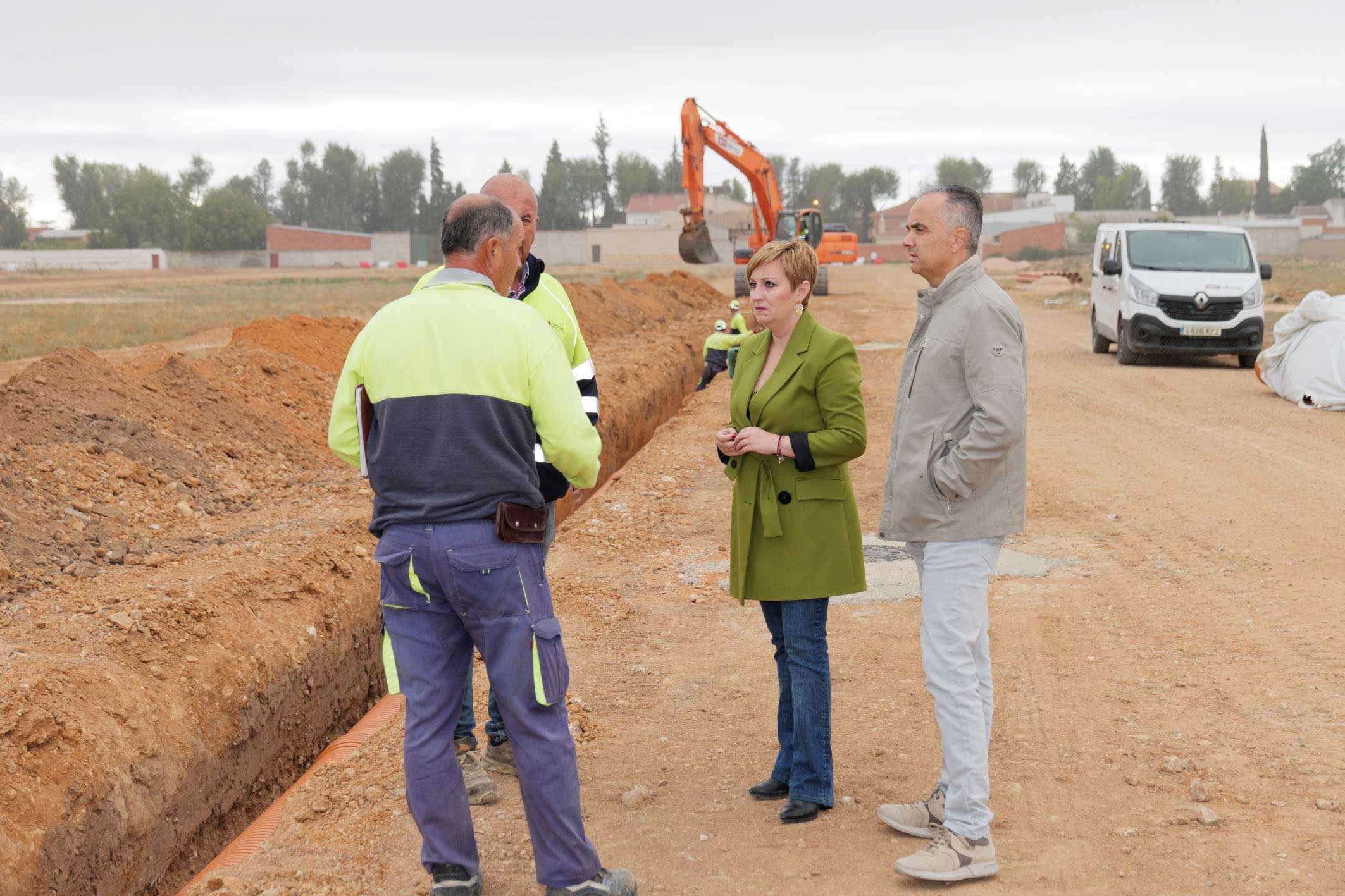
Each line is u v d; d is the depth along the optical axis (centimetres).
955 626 339
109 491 761
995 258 8788
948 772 343
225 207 11000
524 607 310
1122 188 14775
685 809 396
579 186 14788
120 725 441
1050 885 332
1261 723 452
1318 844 349
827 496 370
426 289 319
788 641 380
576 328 392
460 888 329
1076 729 452
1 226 12681
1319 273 5431
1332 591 637
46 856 373
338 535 728
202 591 562
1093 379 1653
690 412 1452
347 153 15000
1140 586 664
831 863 352
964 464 326
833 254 5809
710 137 3347
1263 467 1024
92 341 2066
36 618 516
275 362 1189
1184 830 363
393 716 511
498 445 307
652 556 771
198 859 468
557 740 317
